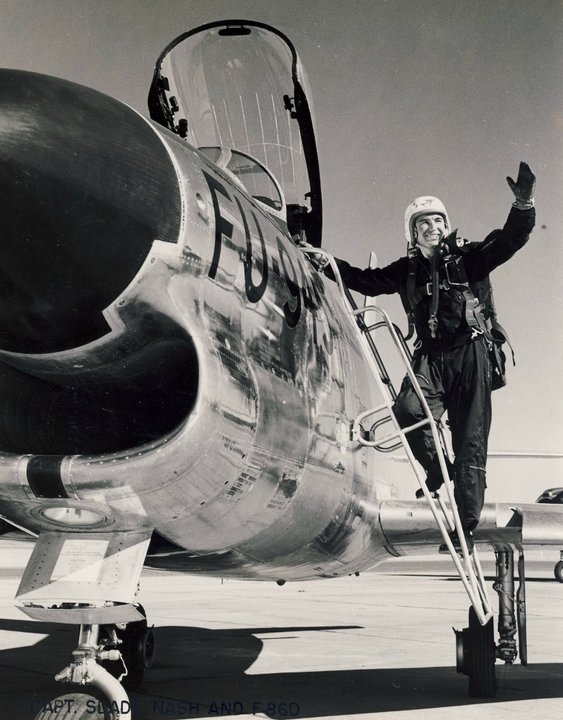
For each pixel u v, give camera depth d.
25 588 3.78
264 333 4.32
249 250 4.33
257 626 10.98
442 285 5.43
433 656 8.02
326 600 15.56
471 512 5.30
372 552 6.81
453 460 5.55
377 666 7.35
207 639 9.57
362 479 5.92
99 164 3.50
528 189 5.11
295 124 6.67
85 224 3.44
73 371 3.93
